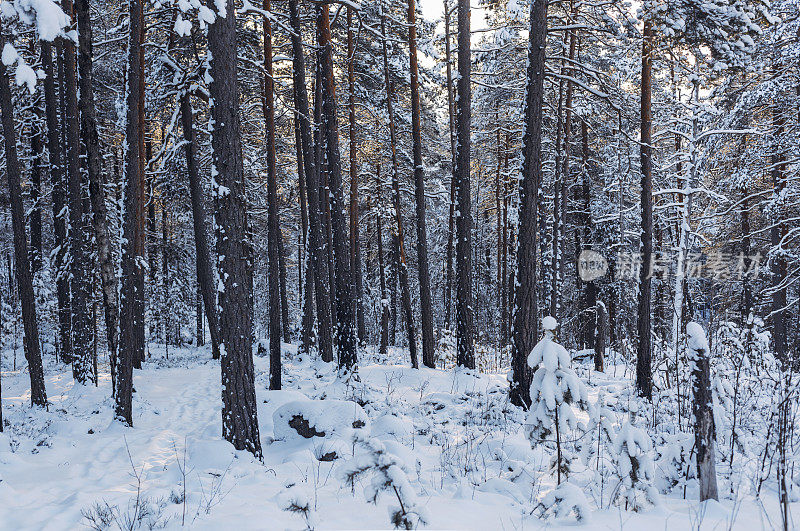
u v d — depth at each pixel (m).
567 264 27.16
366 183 26.86
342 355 13.35
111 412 11.13
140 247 14.59
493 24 17.38
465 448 7.62
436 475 6.37
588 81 18.28
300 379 15.05
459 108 14.43
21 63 5.80
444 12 19.78
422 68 20.17
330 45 13.91
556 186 19.33
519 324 10.83
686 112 19.25
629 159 19.47
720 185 20.83
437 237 31.42
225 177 7.41
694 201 18.58
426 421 9.37
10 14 5.98
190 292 32.81
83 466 7.37
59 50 14.29
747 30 11.62
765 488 5.55
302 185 20.28
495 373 16.59
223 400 7.44
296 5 15.16
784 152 17.80
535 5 10.82
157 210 29.06
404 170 24.62
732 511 4.80
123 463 7.58
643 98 12.74
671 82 17.39
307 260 20.42
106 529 4.59
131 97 10.55
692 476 5.52
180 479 6.33
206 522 4.60
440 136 26.78
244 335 7.50
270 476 6.37
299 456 7.29
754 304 20.72
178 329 33.16
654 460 6.43
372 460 4.11
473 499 5.33
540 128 10.93
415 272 34.81
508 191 26.11
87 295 15.77
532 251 10.89
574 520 4.71
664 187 21.81
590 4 13.30
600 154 23.00
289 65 19.95
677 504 5.14
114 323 11.57
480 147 25.67
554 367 5.32
